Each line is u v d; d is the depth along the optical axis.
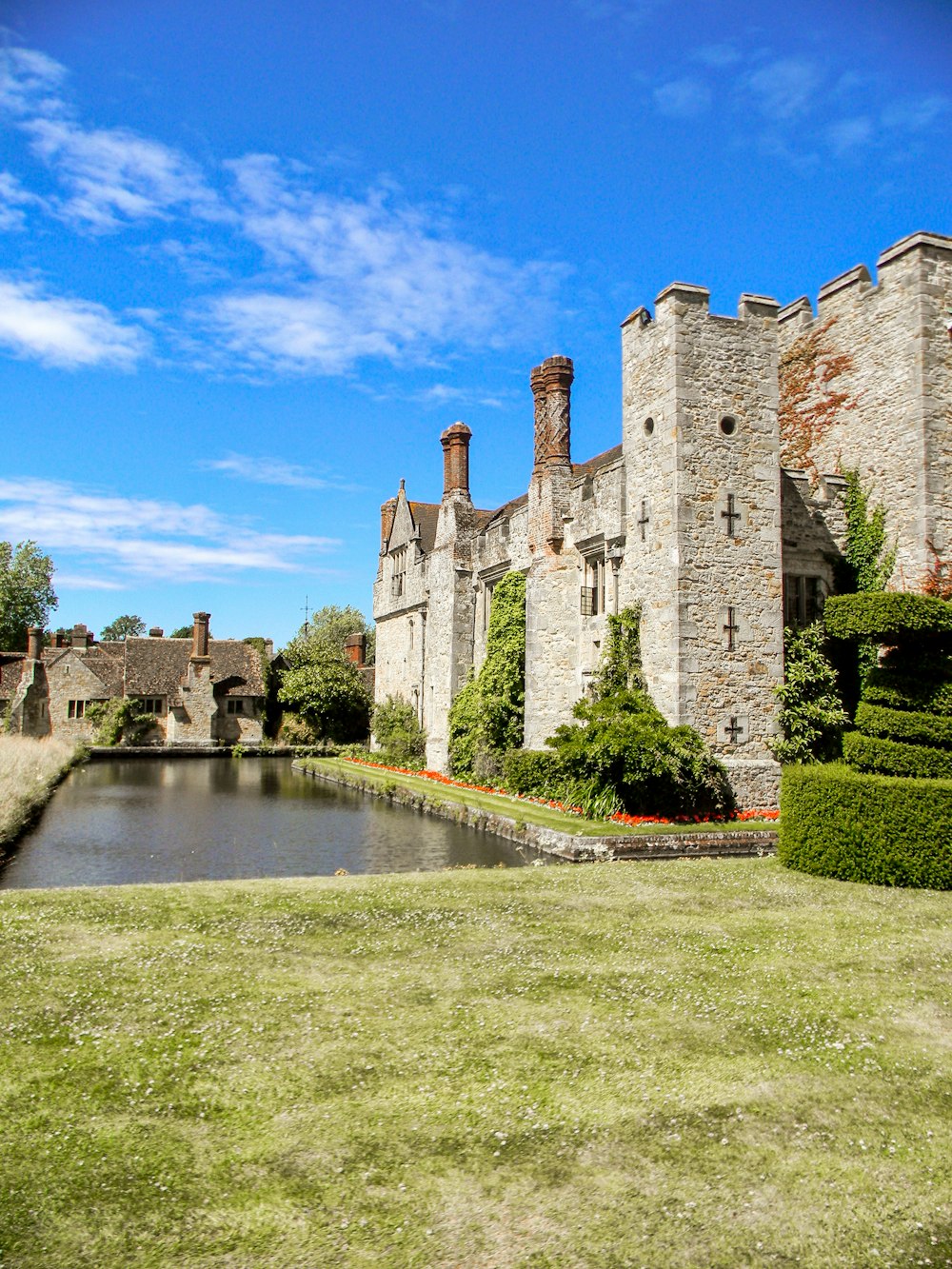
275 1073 6.16
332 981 7.98
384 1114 5.63
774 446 19.34
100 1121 5.51
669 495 18.66
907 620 14.31
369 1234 4.48
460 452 33.00
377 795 29.98
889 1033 6.88
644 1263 4.30
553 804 21.23
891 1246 4.46
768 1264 4.31
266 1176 4.97
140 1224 4.53
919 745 13.87
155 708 56.12
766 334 19.48
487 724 27.14
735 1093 5.94
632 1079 6.11
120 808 26.45
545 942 9.27
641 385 19.86
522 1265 4.27
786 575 20.22
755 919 10.34
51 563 75.25
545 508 24.41
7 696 56.41
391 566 41.94
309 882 12.60
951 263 19.56
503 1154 5.20
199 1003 7.39
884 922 10.17
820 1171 5.07
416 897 11.42
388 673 42.38
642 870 13.52
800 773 13.68
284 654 61.22
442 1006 7.40
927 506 18.91
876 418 20.16
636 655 19.50
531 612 24.75
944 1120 5.64
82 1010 7.22
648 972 8.28
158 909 10.62
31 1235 4.43
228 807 26.69
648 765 17.20
